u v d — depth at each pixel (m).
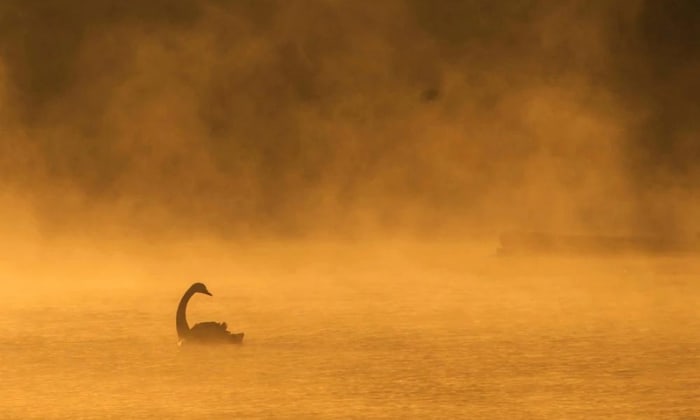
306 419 39.34
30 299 69.31
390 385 44.31
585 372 46.44
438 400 41.81
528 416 39.56
